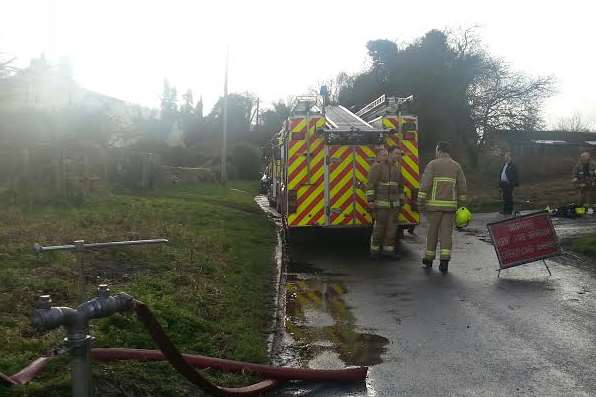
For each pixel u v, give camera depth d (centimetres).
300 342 609
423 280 909
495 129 3700
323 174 1184
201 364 482
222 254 998
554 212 1691
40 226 1029
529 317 688
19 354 459
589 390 471
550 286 848
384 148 1124
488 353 565
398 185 1107
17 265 739
